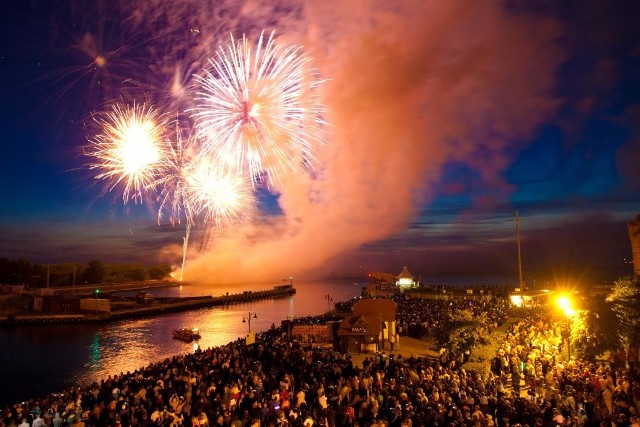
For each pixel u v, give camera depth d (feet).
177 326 318.86
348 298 557.74
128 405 67.92
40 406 75.00
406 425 56.29
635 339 92.48
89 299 343.67
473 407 63.05
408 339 145.89
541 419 56.49
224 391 72.54
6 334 284.61
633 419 54.29
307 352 111.65
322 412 63.62
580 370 79.05
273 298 570.46
